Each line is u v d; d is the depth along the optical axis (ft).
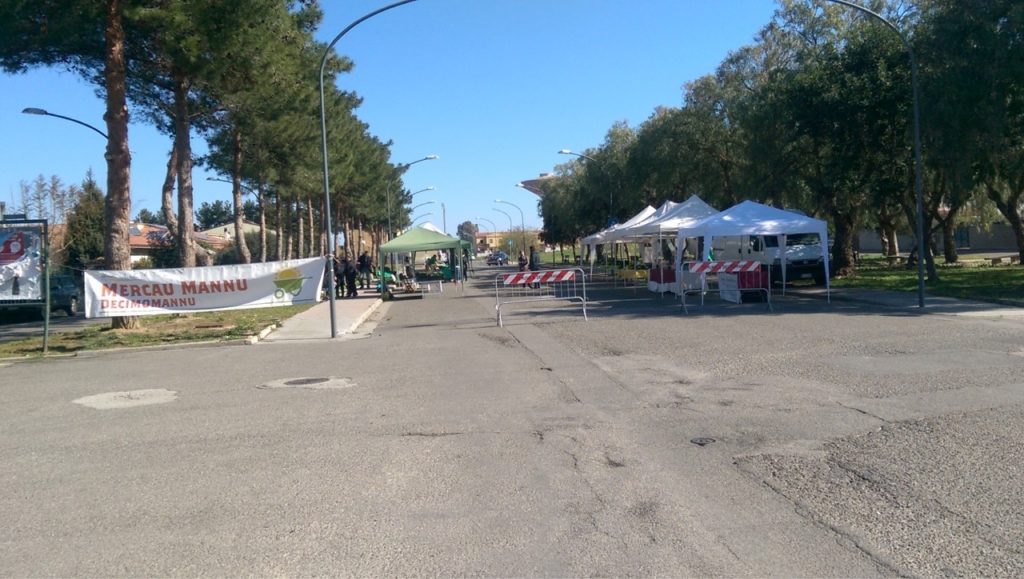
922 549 15.43
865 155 89.97
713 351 42.88
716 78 123.44
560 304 84.48
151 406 32.78
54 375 44.06
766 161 102.27
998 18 67.56
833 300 76.13
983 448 21.80
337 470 21.99
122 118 64.90
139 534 17.44
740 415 27.09
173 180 92.63
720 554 15.44
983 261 137.08
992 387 29.86
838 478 19.84
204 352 52.95
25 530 17.90
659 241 100.78
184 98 80.33
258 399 33.47
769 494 18.85
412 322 72.84
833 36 104.94
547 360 42.01
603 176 175.83
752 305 73.10
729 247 106.11
